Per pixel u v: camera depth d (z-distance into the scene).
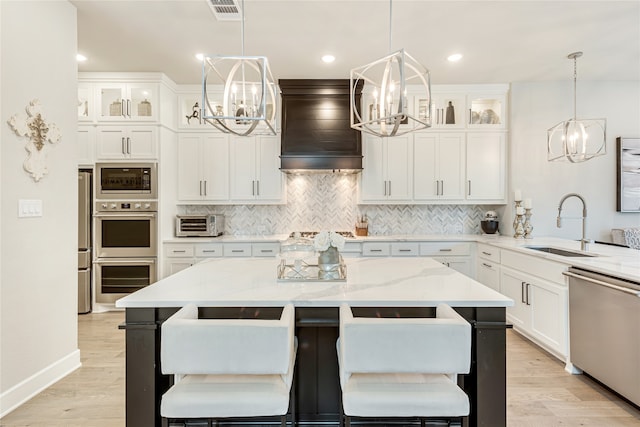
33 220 2.40
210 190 4.61
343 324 1.40
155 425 1.72
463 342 1.36
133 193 4.20
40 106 2.45
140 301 1.66
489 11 2.80
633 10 2.79
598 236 4.38
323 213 4.95
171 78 4.33
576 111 4.38
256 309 1.80
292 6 2.72
